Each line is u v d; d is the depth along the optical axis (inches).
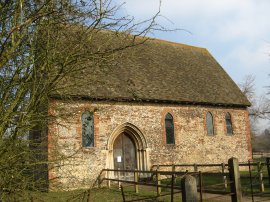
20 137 269.1
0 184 247.4
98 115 766.5
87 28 272.7
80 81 287.4
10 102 278.2
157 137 856.9
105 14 272.1
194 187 303.3
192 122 933.2
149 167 829.2
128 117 813.9
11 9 275.1
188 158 903.1
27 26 260.7
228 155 994.1
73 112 329.1
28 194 261.1
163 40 1139.3
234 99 1047.6
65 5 269.4
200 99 949.8
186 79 1010.1
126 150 831.1
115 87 807.7
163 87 911.7
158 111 870.4
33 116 265.4
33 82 261.7
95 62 275.6
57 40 271.0
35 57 273.3
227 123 1023.6
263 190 578.9
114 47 284.7
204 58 1194.0
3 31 273.9
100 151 759.7
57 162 311.0
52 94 274.8
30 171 292.0
